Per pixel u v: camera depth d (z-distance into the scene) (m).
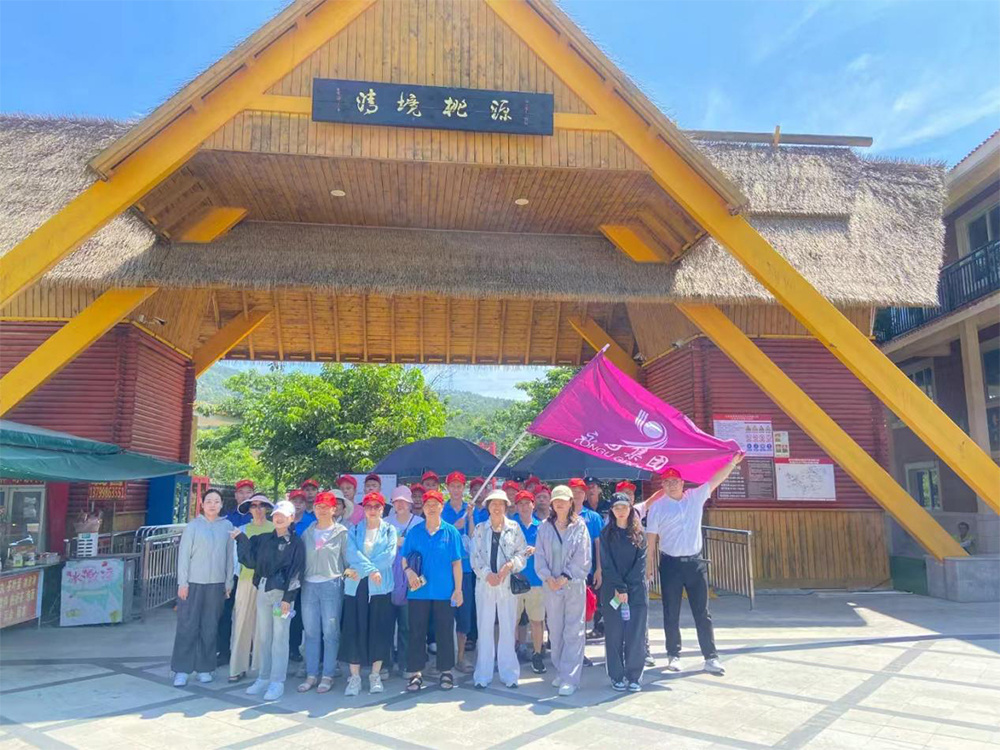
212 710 5.69
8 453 8.49
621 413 7.43
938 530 11.20
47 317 11.39
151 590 10.56
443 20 9.05
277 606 6.18
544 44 9.16
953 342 17.22
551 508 7.10
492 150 8.95
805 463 12.61
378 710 5.67
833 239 13.05
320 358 16.27
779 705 5.69
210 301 14.48
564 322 16.03
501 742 4.89
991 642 7.95
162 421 13.12
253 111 8.60
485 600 6.46
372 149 8.71
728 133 14.50
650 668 6.96
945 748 4.71
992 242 14.36
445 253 11.12
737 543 11.13
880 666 6.91
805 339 13.05
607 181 9.91
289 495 7.58
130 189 8.39
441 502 6.47
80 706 5.80
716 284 11.24
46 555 9.70
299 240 11.02
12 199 11.41
